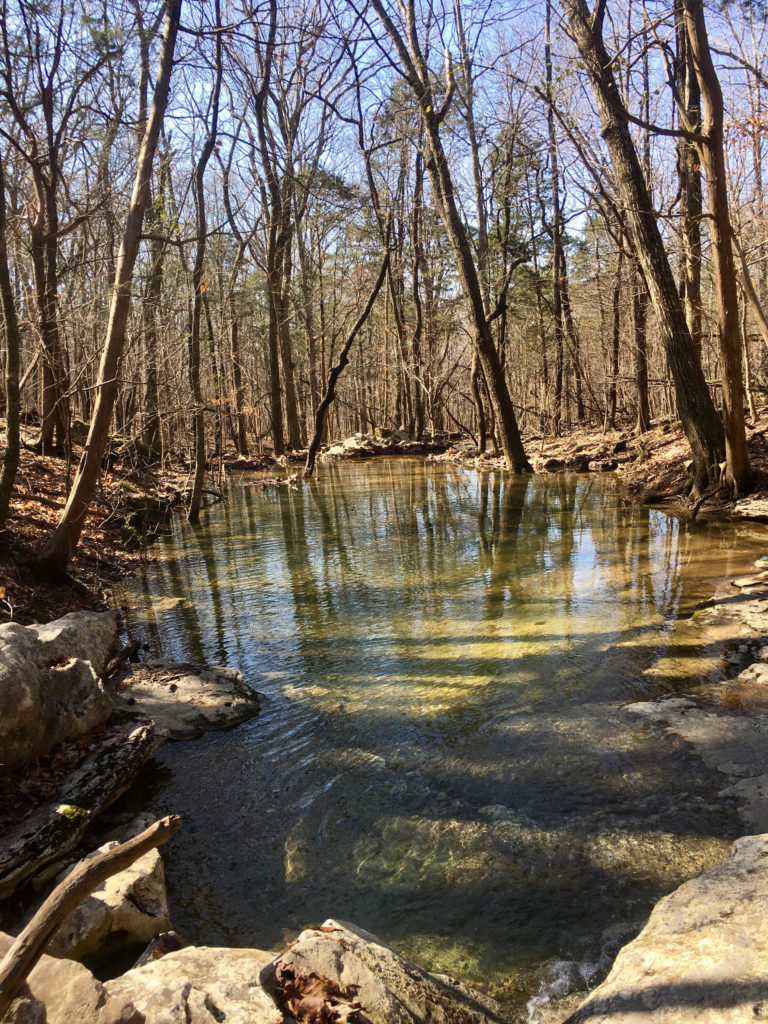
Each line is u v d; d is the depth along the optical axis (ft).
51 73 39.81
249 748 17.99
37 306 38.99
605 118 46.98
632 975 8.90
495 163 80.48
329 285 125.49
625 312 89.40
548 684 20.72
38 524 36.45
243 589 33.22
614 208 53.26
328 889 12.75
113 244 55.31
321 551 40.63
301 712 19.92
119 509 46.34
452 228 68.39
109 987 8.07
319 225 116.47
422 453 100.83
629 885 12.19
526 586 31.30
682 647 22.88
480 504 54.08
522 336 120.37
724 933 9.15
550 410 110.11
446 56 61.36
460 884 12.60
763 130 46.83
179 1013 7.54
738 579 29.55
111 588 33.83
